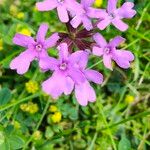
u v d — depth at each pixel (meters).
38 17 0.10
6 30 0.10
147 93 0.10
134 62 0.10
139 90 0.10
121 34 0.10
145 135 0.10
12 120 0.09
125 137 0.09
